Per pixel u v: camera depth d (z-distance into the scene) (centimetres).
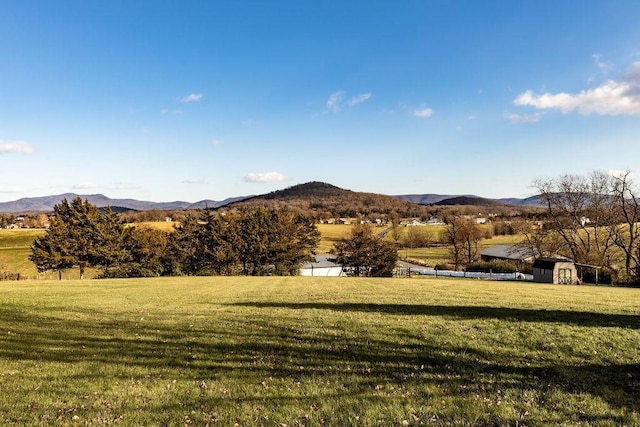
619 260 6375
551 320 1462
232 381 818
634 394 747
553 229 6397
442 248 12088
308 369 898
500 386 781
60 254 5900
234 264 6812
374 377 837
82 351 1058
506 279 5816
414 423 614
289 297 2348
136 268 6094
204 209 6831
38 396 731
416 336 1207
